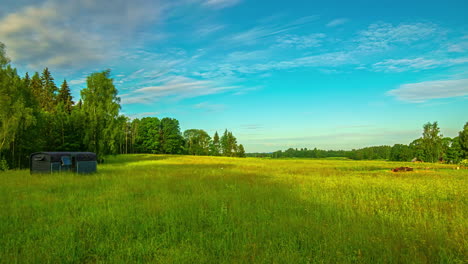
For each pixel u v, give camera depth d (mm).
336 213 10305
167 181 20406
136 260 6324
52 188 16578
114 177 22844
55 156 26156
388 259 6191
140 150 98688
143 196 14094
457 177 26859
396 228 8484
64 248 6688
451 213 10938
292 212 10602
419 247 6996
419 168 44969
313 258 6363
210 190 15961
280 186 18359
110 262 6074
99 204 11844
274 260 6078
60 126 47469
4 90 33281
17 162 37656
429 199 14289
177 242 7457
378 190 17016
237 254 6465
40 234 7855
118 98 52219
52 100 71188
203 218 9531
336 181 21781
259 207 11297
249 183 19812
